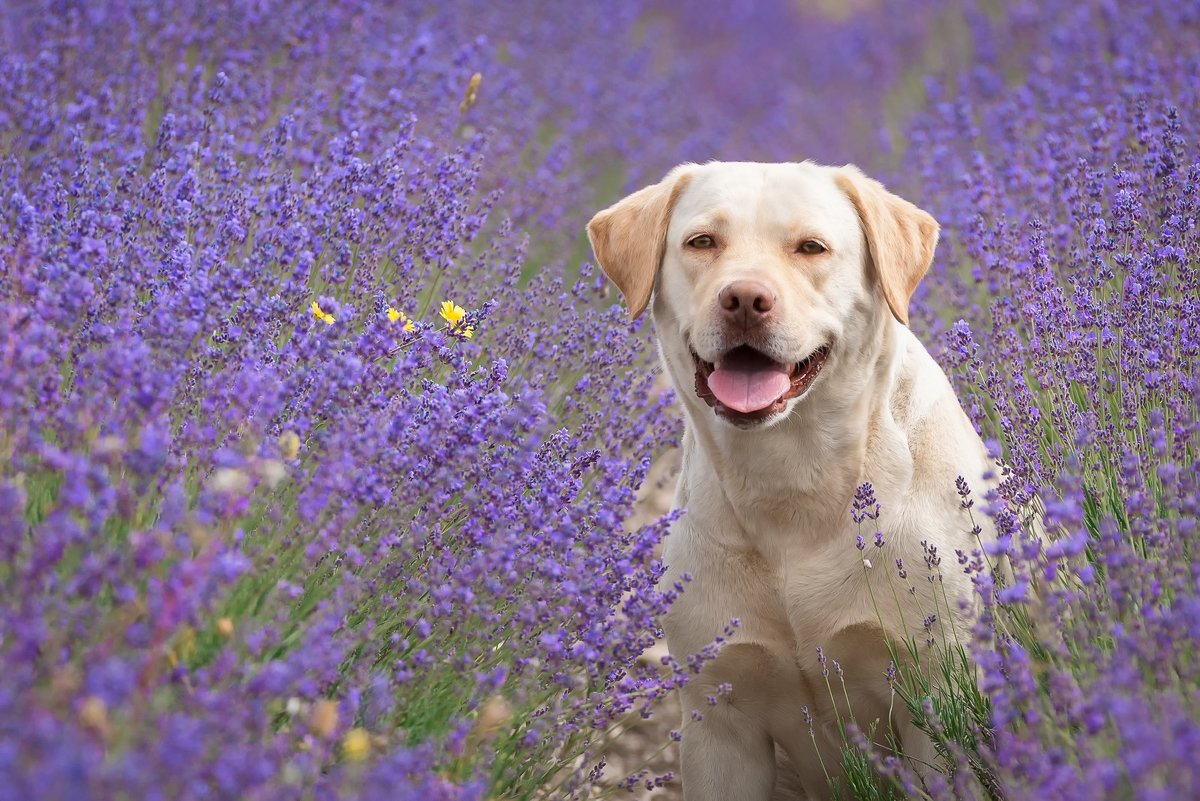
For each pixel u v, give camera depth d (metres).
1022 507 4.44
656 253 4.79
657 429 5.75
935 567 4.41
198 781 2.66
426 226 5.61
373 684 3.34
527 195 7.82
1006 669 3.69
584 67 12.28
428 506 3.98
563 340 5.75
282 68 7.41
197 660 3.14
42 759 2.38
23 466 3.17
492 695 3.65
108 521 3.21
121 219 4.52
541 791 4.25
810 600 4.51
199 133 5.95
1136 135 6.39
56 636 2.84
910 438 4.64
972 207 6.70
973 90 10.23
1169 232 5.05
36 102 5.64
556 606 3.93
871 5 18.25
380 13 8.38
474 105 8.59
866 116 13.91
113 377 3.35
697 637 4.68
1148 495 4.20
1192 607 3.08
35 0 7.34
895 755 4.45
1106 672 3.26
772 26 17.97
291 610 3.50
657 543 4.07
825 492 4.50
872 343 4.63
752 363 4.40
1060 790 2.96
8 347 3.28
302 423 3.54
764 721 4.83
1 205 4.70
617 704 4.06
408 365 4.03
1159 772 2.84
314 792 2.97
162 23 7.31
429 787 3.08
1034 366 4.90
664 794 5.20
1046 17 11.42
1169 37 8.80
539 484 4.33
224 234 4.45
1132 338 4.76
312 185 5.35
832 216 4.59
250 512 3.52
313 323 4.09
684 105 13.28
